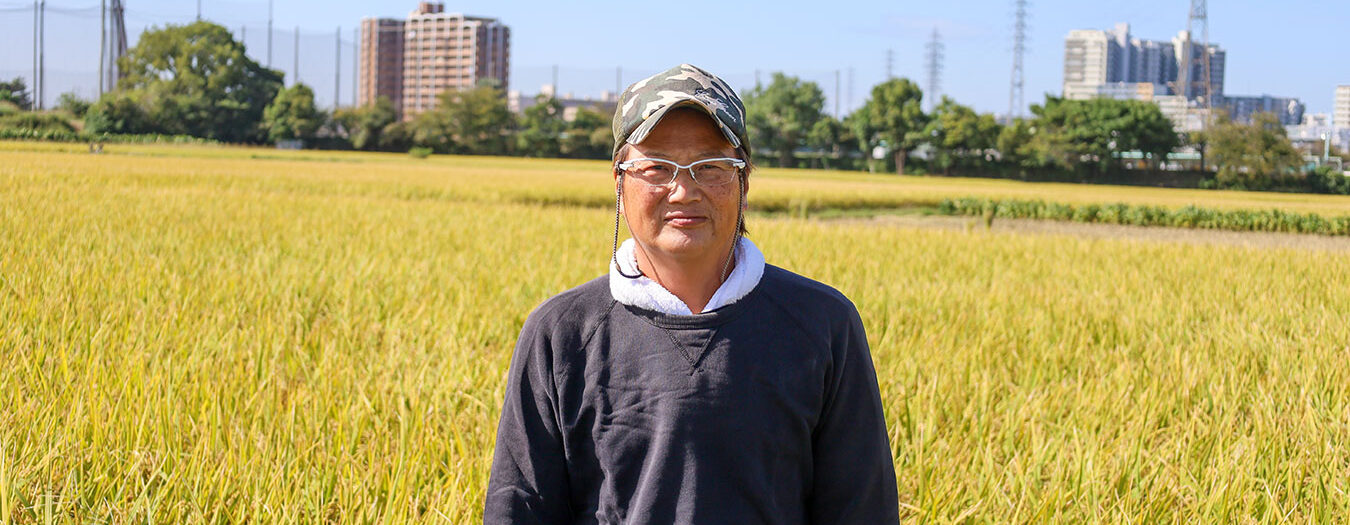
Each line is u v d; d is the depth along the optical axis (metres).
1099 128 79.50
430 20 158.12
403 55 161.38
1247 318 7.66
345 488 3.33
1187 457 4.01
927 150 86.31
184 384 4.43
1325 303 9.05
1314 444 4.19
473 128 92.75
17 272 7.28
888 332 6.27
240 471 3.41
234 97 97.69
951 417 4.45
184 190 20.73
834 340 1.77
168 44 96.56
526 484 1.79
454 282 8.12
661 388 1.70
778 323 1.73
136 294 6.82
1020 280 10.49
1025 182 79.44
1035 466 3.82
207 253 9.75
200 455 3.52
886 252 13.12
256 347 5.27
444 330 5.98
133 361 4.64
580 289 1.81
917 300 8.23
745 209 1.80
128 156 48.44
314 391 4.45
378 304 7.06
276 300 6.95
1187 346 6.59
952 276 10.73
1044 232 25.64
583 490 1.80
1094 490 3.52
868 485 1.82
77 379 4.49
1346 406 4.77
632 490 1.74
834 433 1.81
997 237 16.50
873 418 1.83
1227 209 29.23
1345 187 68.94
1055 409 4.75
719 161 1.70
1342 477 3.80
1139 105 80.31
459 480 3.35
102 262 8.17
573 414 1.76
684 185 1.69
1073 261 12.74
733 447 1.69
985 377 5.02
